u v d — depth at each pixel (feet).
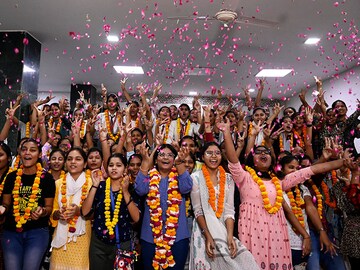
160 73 29.22
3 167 10.34
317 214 10.16
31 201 9.24
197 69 27.91
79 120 14.93
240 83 31.78
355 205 9.75
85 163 10.46
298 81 31.19
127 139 13.10
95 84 33.30
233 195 9.59
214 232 8.91
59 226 9.40
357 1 16.99
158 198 9.21
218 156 9.68
